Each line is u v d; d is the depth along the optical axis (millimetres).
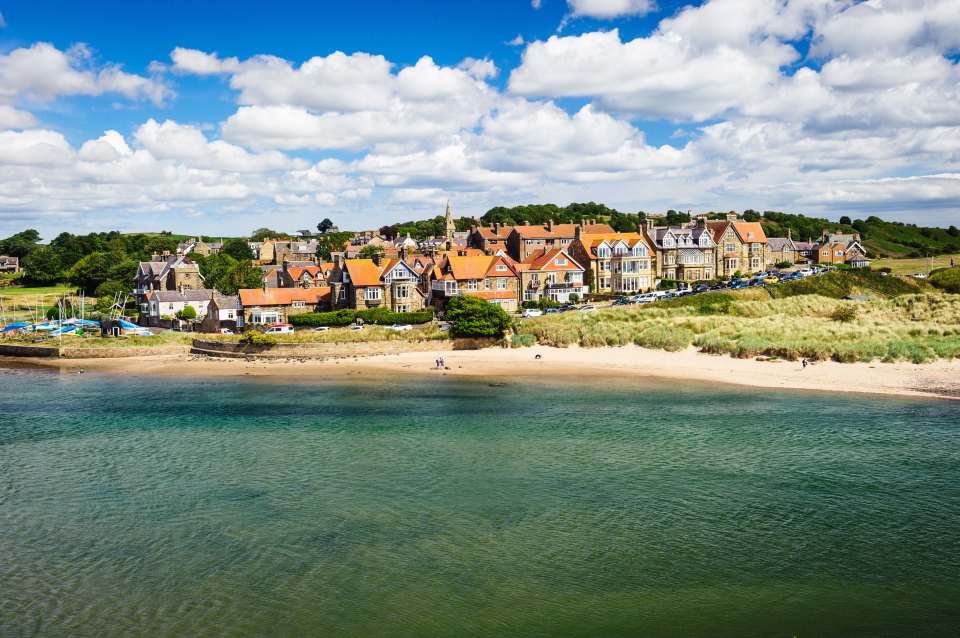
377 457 49156
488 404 65250
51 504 41125
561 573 32438
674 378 75938
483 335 96688
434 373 82000
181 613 29547
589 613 29297
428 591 31047
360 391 72500
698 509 39062
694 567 32812
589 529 36812
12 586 31797
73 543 36000
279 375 83375
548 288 126188
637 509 39188
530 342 96312
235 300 121750
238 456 49969
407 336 97500
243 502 41094
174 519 38781
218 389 75312
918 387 67062
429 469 46406
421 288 131500
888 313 99000
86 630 28359
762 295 119062
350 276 116312
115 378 84250
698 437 52625
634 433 54031
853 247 174375
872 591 30578
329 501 41062
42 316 149750
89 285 186000
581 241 136500
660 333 91875
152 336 108750
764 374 75312
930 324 90125
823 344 81250
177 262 156000
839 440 51031
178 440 54438
